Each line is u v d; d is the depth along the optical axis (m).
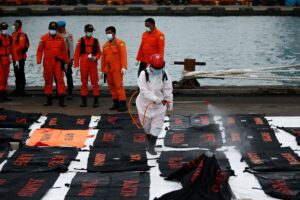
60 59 11.38
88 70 11.34
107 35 10.92
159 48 10.99
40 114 10.37
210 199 6.43
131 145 8.65
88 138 9.11
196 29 39.66
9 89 13.30
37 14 46.78
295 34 37.53
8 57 11.99
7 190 6.84
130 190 6.88
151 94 8.02
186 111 11.18
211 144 8.60
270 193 6.79
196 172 6.71
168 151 8.33
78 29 37.97
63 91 11.57
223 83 21.19
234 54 29.81
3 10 46.47
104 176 7.35
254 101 12.30
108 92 12.87
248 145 8.58
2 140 8.73
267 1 52.44
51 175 7.36
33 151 8.32
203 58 28.47
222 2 53.03
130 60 26.80
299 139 8.85
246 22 43.97
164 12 47.44
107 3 52.53
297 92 12.97
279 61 27.81
